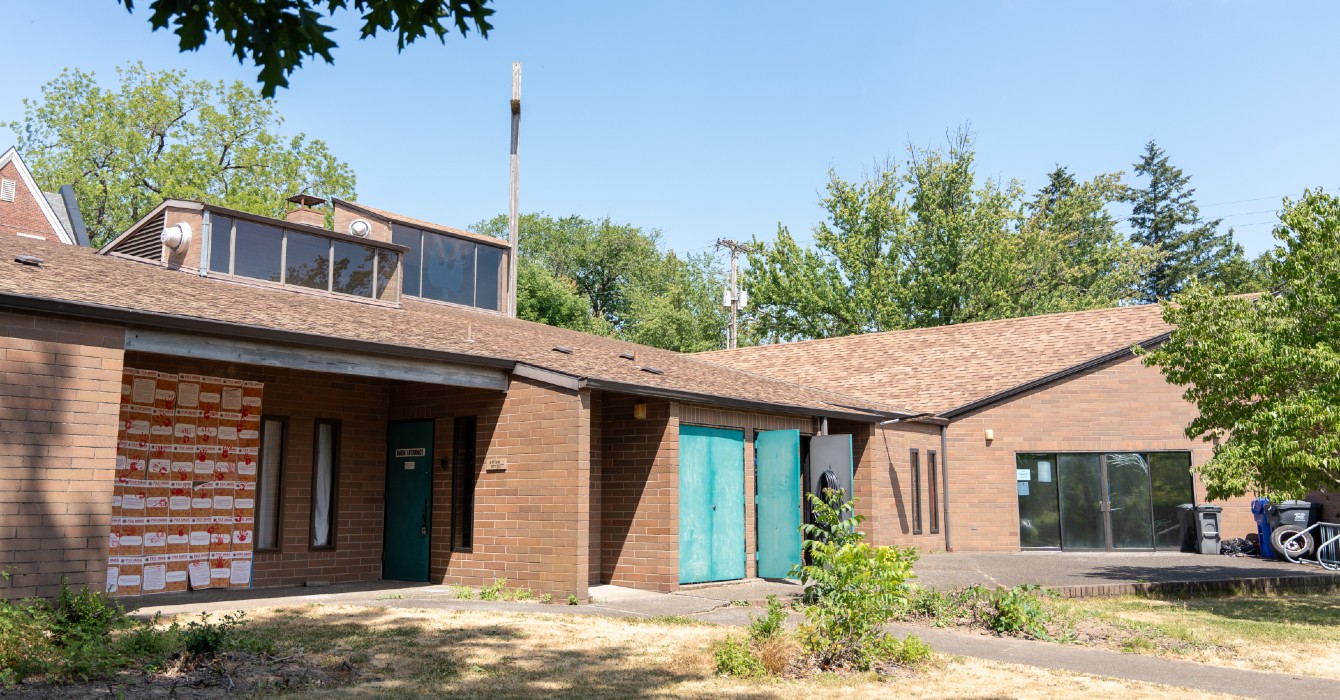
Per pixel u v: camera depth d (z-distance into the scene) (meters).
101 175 44.66
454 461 14.45
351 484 14.84
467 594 12.90
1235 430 13.33
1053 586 14.38
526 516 13.16
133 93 45.31
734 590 14.12
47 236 36.69
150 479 12.34
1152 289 63.12
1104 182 51.56
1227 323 13.45
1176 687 8.05
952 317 43.31
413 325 15.05
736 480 15.65
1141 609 12.98
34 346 9.14
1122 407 22.48
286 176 47.66
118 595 11.84
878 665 8.62
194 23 5.07
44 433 9.10
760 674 8.16
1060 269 48.00
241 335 10.75
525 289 49.19
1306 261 12.91
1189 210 64.94
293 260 16.78
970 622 11.16
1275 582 15.35
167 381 12.66
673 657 8.84
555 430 13.00
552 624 10.48
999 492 22.69
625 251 64.25
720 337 61.38
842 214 46.12
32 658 7.09
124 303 9.96
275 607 10.98
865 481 19.03
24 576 8.77
